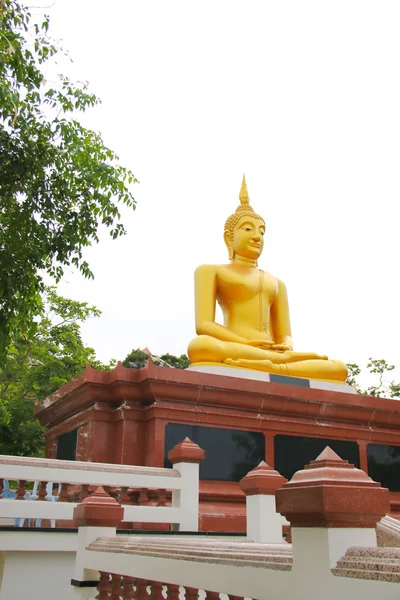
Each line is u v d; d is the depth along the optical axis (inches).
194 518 349.1
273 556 138.7
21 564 288.8
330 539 121.3
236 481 469.4
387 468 544.7
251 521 320.2
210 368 533.3
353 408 535.8
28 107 433.1
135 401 473.4
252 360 560.4
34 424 991.0
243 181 711.1
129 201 457.1
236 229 671.8
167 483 350.6
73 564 299.6
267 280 653.3
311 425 519.5
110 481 339.6
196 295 633.6
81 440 492.1
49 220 439.2
